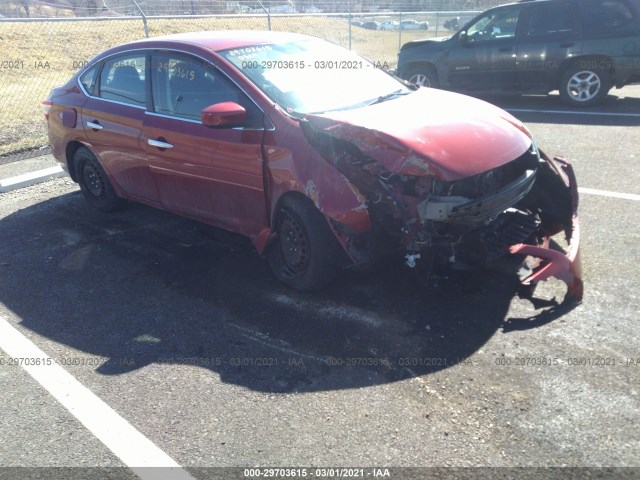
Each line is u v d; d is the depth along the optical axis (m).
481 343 3.40
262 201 4.06
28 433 2.95
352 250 3.63
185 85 4.52
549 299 3.80
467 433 2.75
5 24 15.60
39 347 3.69
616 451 2.58
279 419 2.92
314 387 3.14
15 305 4.22
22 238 5.38
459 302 3.82
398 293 3.99
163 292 4.27
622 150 6.79
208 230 5.32
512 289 3.92
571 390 2.97
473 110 4.09
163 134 4.58
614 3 8.75
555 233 4.30
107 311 4.06
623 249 4.38
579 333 3.43
